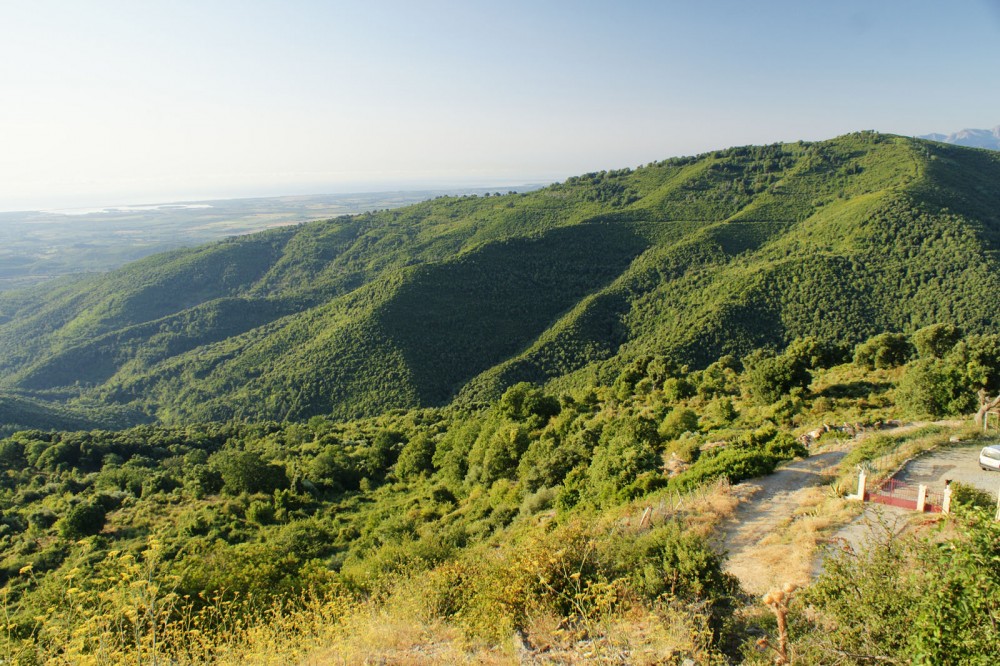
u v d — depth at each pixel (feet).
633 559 33.04
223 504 128.16
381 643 28.96
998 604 17.11
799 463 64.08
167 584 34.78
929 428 73.51
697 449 79.10
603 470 74.43
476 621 30.01
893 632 20.49
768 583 34.45
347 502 138.92
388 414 283.59
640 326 380.37
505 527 83.30
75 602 27.35
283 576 47.16
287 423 298.15
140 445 201.26
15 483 158.71
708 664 24.29
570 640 27.50
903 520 41.24
